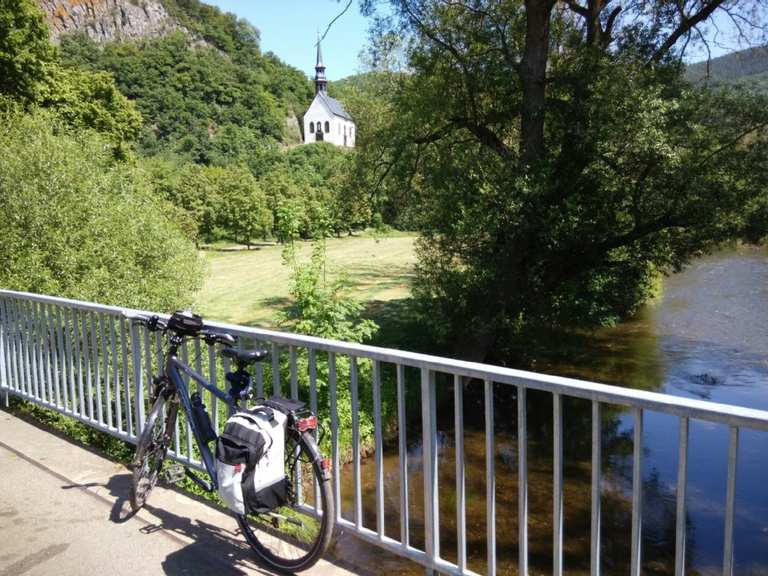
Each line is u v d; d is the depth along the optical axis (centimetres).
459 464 241
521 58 1336
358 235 5109
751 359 1392
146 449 328
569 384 199
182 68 13300
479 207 1193
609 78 1140
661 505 724
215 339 309
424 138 1419
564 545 646
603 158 1155
